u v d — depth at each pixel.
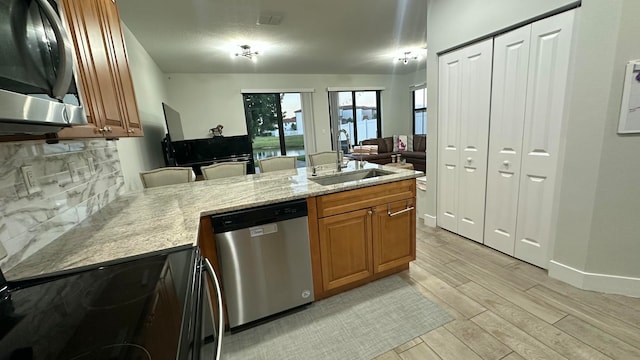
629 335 1.50
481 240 2.67
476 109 2.52
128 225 1.34
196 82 5.89
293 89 6.80
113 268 0.90
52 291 0.80
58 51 0.79
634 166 1.67
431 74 2.91
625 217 1.74
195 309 0.71
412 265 2.37
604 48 1.65
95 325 0.64
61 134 0.98
